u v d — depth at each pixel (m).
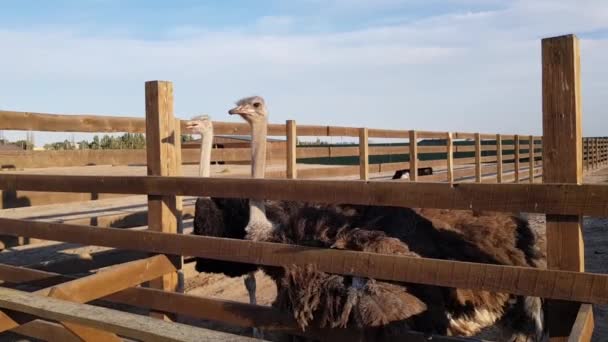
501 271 2.71
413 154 9.77
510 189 2.69
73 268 5.46
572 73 2.60
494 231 3.94
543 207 2.63
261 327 3.50
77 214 9.73
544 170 2.69
